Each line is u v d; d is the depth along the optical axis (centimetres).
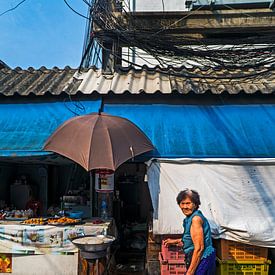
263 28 846
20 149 698
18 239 702
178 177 693
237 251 680
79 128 675
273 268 733
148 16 832
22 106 812
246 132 739
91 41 802
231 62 777
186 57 827
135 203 1148
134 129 699
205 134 737
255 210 680
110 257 755
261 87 814
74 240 604
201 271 505
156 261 741
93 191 896
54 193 1125
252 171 686
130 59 1134
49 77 955
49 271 693
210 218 677
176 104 805
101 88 821
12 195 1066
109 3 812
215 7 881
